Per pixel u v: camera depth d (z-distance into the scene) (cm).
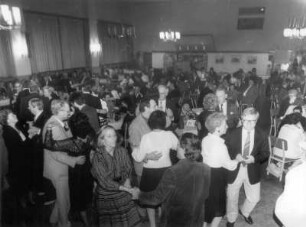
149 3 1764
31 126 380
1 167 300
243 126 284
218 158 249
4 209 339
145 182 280
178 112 491
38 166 321
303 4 1477
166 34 1230
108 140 248
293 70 1277
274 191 398
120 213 253
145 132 314
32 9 1045
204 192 198
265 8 1555
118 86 905
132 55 1858
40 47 1120
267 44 1595
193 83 927
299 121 401
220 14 1648
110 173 248
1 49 955
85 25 1387
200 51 1559
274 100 744
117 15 1669
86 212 340
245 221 328
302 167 162
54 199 308
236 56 1476
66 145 277
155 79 1053
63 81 980
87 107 398
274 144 409
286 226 162
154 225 299
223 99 413
